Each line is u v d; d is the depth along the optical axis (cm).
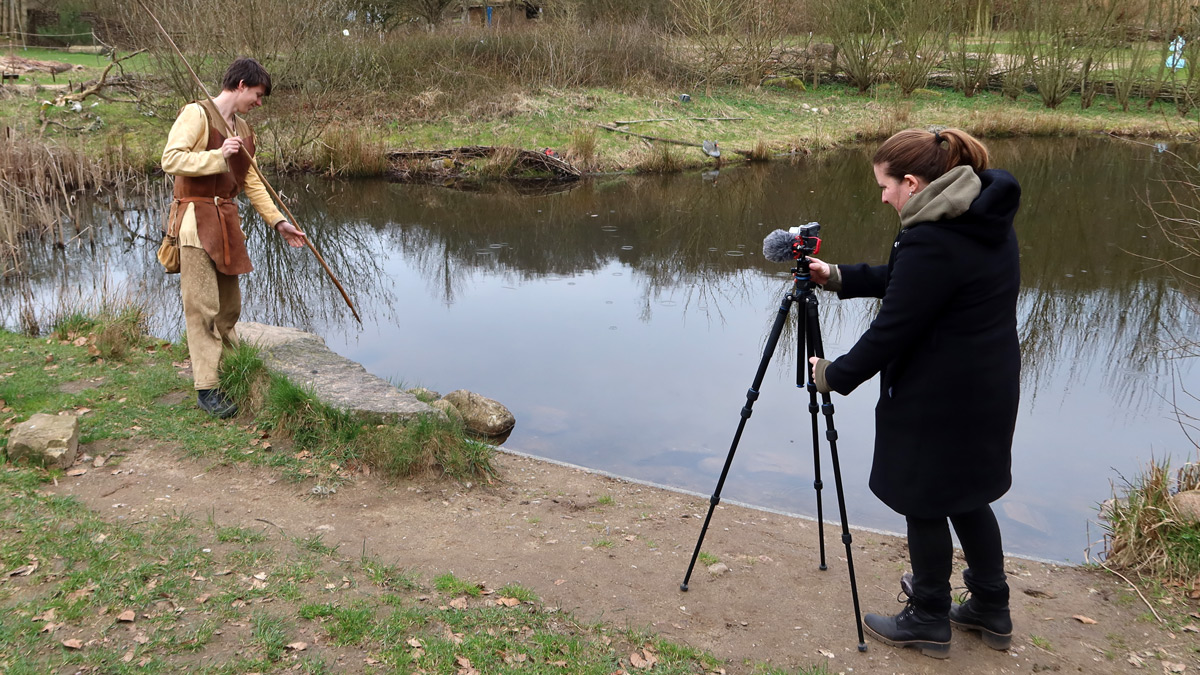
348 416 420
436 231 1131
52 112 1480
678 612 307
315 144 1488
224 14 1424
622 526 381
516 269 954
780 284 887
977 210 242
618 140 1608
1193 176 1377
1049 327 745
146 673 248
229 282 459
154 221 1125
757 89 2048
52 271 885
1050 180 1415
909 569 349
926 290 247
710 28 1980
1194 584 319
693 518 396
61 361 512
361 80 1642
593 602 310
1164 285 856
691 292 861
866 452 499
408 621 282
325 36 1591
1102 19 2031
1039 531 407
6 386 462
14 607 274
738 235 1100
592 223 1173
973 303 249
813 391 297
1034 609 316
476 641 273
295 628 274
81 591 284
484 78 1742
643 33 2000
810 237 285
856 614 287
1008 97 2162
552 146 1553
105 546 313
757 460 486
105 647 258
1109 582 334
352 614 282
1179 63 1959
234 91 430
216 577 302
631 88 1858
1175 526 335
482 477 421
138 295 689
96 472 380
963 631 296
